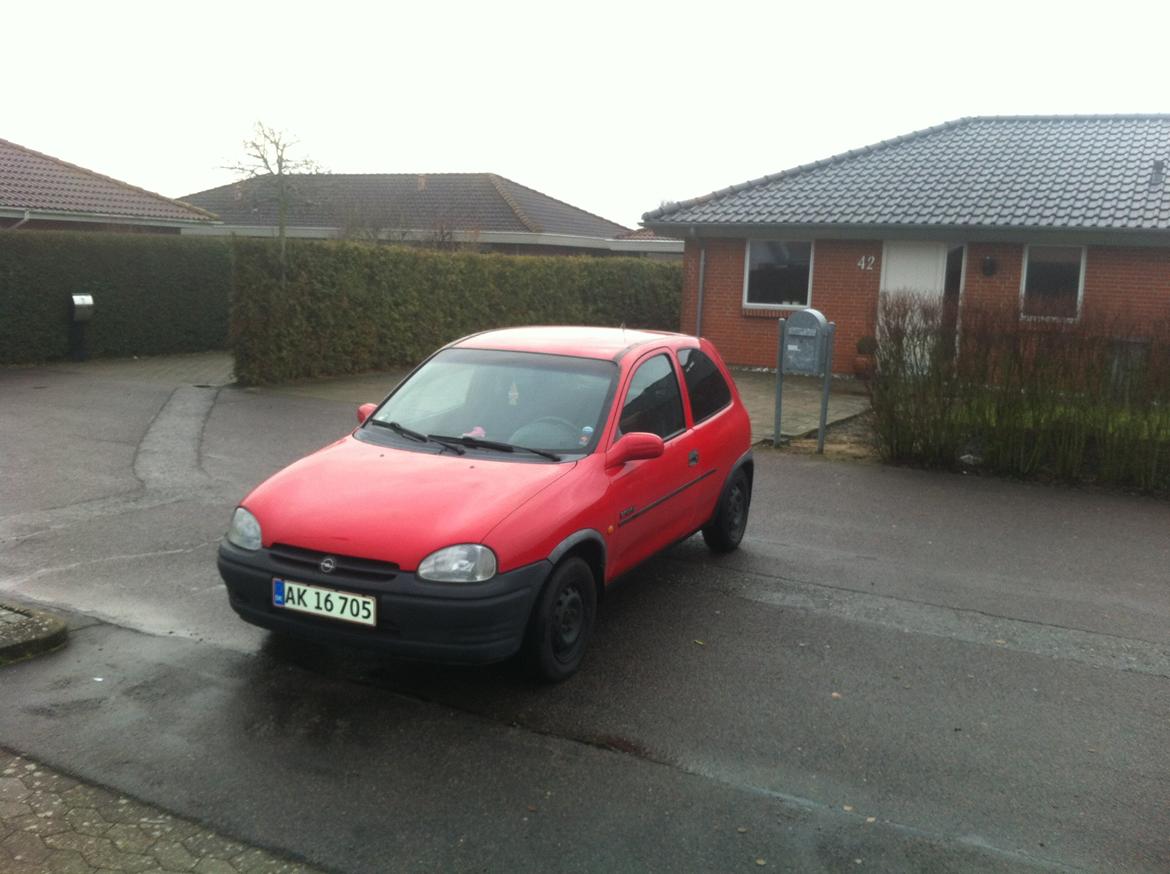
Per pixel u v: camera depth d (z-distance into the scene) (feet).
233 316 50.19
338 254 55.11
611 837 11.82
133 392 46.42
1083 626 19.44
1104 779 13.56
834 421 43.06
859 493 30.30
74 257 58.54
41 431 35.73
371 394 48.67
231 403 44.21
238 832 11.72
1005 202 54.90
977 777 13.52
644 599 20.22
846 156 65.67
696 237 63.31
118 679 15.60
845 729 14.78
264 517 15.46
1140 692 16.43
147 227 81.61
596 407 18.12
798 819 12.32
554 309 72.23
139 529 23.89
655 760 13.65
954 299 34.14
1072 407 32.01
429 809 12.28
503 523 14.84
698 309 64.39
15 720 14.17
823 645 18.04
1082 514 28.35
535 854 11.44
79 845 11.43
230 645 17.02
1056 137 62.18
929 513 28.07
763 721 14.94
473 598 14.16
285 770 13.08
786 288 62.08
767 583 21.47
